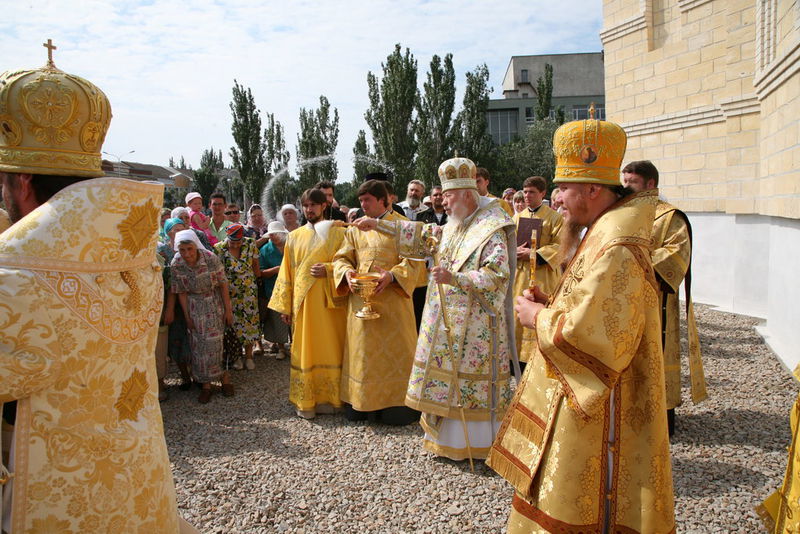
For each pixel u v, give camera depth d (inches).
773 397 202.5
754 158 339.6
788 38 264.4
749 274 347.9
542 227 229.9
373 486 144.6
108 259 60.1
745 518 124.5
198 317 216.7
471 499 136.5
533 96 2568.9
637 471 81.0
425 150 1289.4
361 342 187.3
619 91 453.1
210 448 173.9
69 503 57.2
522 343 226.8
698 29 388.2
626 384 82.7
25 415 54.9
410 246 168.9
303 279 199.3
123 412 63.1
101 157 66.0
